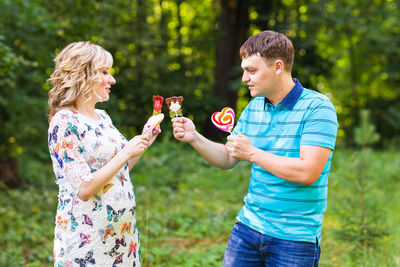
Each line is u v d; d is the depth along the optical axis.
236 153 1.81
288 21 12.05
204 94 12.29
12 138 7.42
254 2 12.20
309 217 1.86
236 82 11.59
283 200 1.87
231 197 5.94
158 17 14.00
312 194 1.85
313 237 1.86
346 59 15.27
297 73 11.82
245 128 2.07
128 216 1.98
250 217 2.00
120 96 11.34
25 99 6.70
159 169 7.10
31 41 5.92
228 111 2.22
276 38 1.84
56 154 1.82
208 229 4.59
